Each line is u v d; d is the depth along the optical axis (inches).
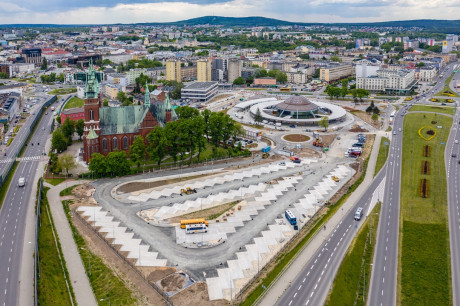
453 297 6033.5
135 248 7185.0
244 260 6860.2
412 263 6811.0
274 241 7450.8
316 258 6870.1
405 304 5910.4
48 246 7140.8
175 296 5920.3
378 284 6333.7
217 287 6151.6
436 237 7568.9
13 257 6776.6
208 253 7071.9
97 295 5969.5
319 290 6063.0
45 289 5989.2
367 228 7869.1
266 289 6072.8
